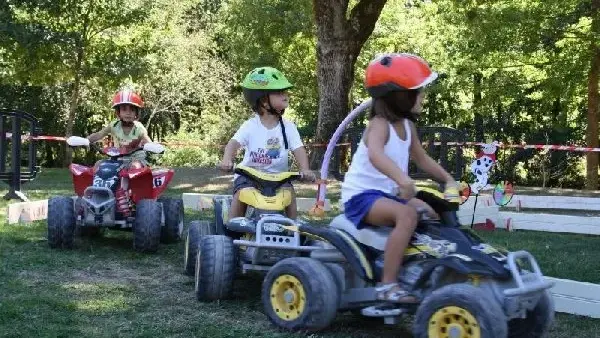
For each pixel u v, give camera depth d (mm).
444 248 4293
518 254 4348
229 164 5926
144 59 24188
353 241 4645
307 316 4742
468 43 22375
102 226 7770
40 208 9734
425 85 4512
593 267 7406
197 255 5746
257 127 6242
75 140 7965
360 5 18828
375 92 4582
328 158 6137
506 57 22016
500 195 10719
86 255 7414
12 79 23609
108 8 22531
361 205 4590
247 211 5801
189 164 26906
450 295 4012
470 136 24922
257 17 26016
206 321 5078
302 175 5969
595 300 5523
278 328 4891
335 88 18844
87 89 27141
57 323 4938
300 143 6328
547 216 10539
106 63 23312
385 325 5164
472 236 4461
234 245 5605
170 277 6547
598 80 21344
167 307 5453
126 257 7410
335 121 18859
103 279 6402
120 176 7707
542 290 4258
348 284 4879
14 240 8023
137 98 8250
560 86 21828
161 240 8297
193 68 29156
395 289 4324
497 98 23188
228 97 29844
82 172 7836
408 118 4656
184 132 29172
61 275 6480
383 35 26812
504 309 4098
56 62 22438
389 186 4648
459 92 24406
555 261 7680
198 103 30578
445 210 4582
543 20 20359
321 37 18922
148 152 8242
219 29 30812
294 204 5910
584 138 24406
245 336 4723
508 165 24625
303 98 28969
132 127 8250
